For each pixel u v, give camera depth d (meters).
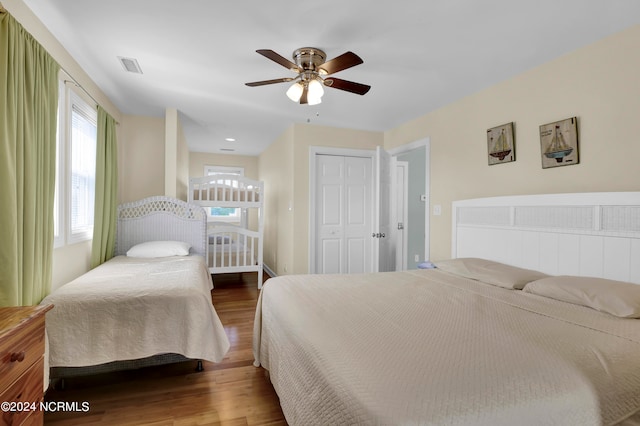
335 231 4.35
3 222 1.53
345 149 4.33
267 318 1.96
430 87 2.83
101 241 3.02
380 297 1.80
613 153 1.93
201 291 1.99
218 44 2.17
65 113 2.37
